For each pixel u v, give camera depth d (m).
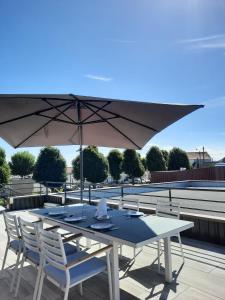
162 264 3.17
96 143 4.36
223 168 16.91
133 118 3.34
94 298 2.46
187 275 2.85
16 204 7.28
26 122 3.53
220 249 3.63
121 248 3.43
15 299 2.48
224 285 2.62
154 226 2.56
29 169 16.97
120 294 2.49
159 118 3.17
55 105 3.12
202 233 4.03
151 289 2.57
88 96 2.71
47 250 2.19
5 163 12.58
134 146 4.08
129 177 18.23
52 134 4.07
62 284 2.06
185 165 20.94
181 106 2.74
